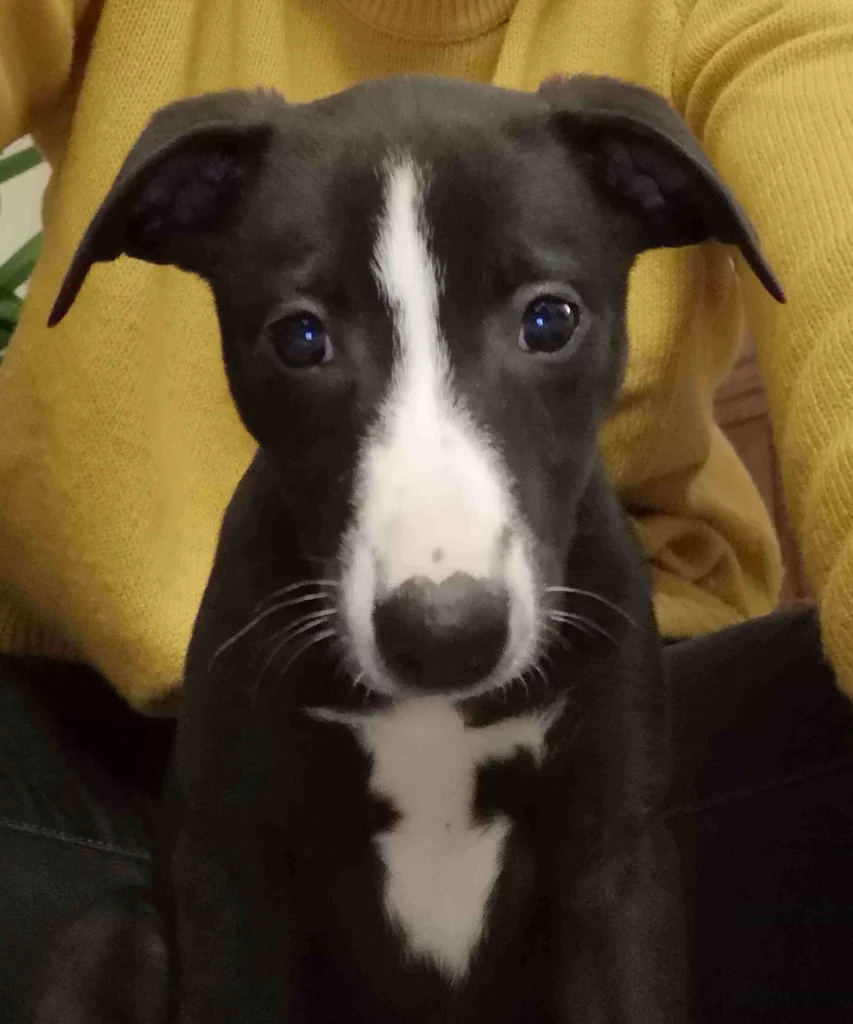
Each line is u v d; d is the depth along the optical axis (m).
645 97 0.29
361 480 0.25
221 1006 0.32
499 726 0.31
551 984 0.34
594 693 0.31
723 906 0.34
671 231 0.31
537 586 0.26
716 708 0.37
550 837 0.33
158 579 0.39
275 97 0.31
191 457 0.42
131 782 0.40
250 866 0.32
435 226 0.26
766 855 0.34
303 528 0.28
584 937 0.32
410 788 0.32
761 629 0.39
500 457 0.25
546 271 0.27
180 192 0.30
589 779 0.32
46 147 0.47
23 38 0.40
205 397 0.43
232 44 0.43
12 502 0.39
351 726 0.31
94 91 0.41
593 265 0.28
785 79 0.37
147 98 0.41
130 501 0.39
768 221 0.33
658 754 0.33
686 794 0.36
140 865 0.37
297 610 0.30
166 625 0.38
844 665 0.25
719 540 0.47
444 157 0.26
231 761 0.31
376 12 0.44
